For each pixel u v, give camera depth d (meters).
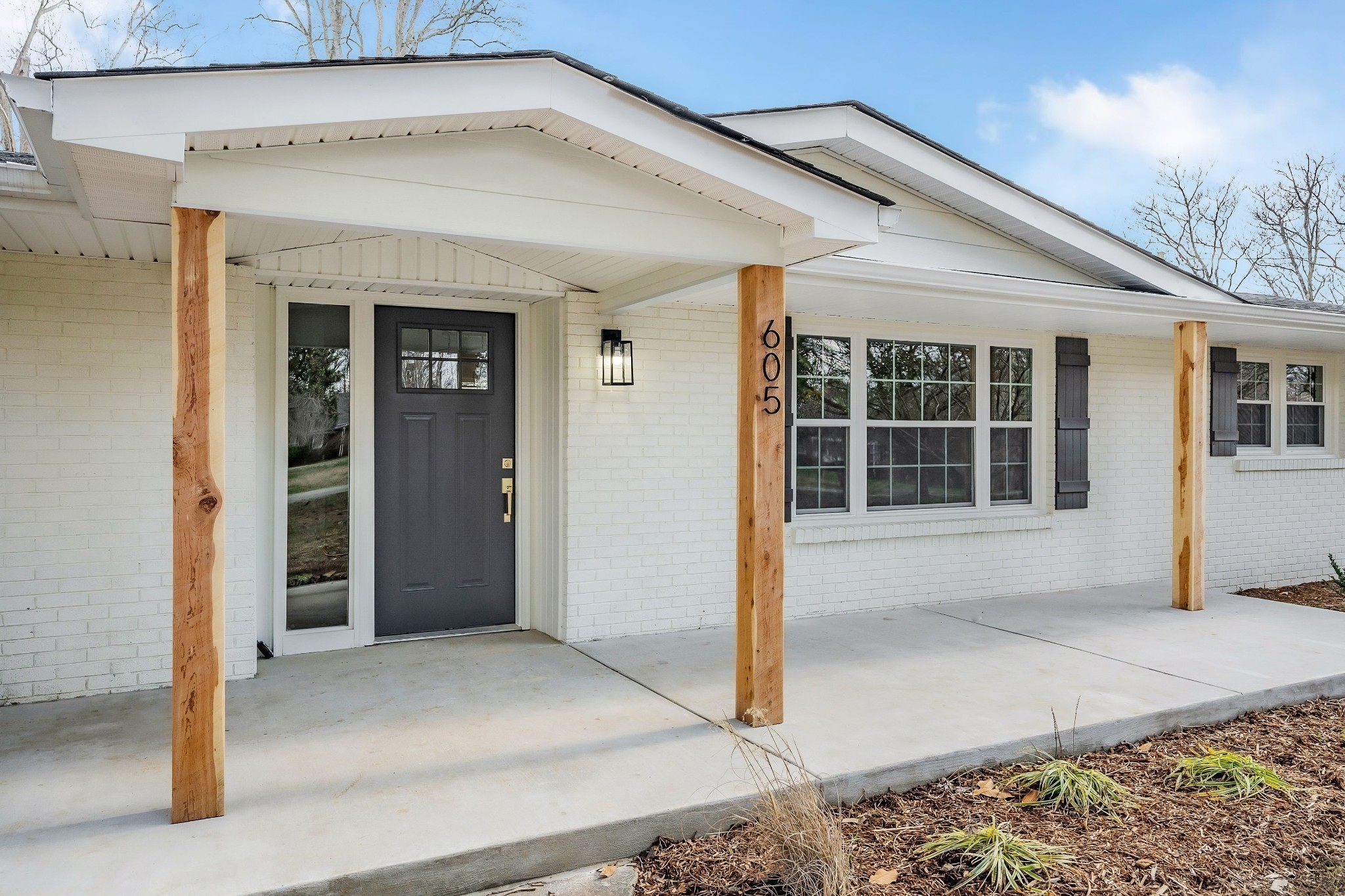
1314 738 4.44
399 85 2.99
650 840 3.18
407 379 5.85
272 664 5.25
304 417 5.54
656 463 6.11
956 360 7.46
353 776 3.53
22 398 4.46
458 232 3.32
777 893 2.89
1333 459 9.49
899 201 6.41
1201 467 6.94
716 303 6.12
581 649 5.65
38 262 4.48
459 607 6.06
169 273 4.76
